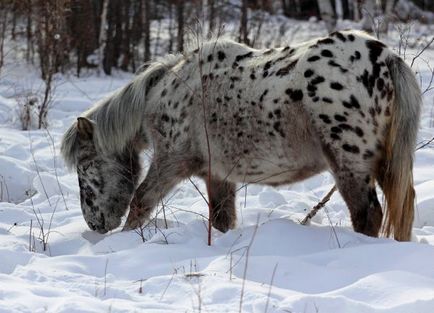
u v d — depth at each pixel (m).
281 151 7.70
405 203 7.43
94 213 9.22
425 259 6.48
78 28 25.02
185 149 8.49
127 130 8.99
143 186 8.77
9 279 6.43
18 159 12.95
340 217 9.55
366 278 6.12
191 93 8.37
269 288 6.08
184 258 7.23
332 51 7.36
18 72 22.83
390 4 28.64
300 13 37.22
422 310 5.48
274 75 7.62
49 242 8.52
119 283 6.52
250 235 7.66
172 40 26.69
